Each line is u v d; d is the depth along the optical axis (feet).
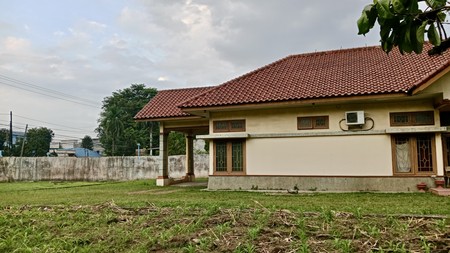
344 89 37.42
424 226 14.66
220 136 42.93
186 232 15.43
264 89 42.19
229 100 41.04
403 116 37.11
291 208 22.59
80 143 237.66
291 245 12.69
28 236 16.40
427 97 35.91
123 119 163.22
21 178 80.94
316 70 44.98
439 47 7.55
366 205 25.77
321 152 39.58
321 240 13.30
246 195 35.65
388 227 14.69
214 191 41.19
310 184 39.60
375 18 6.91
